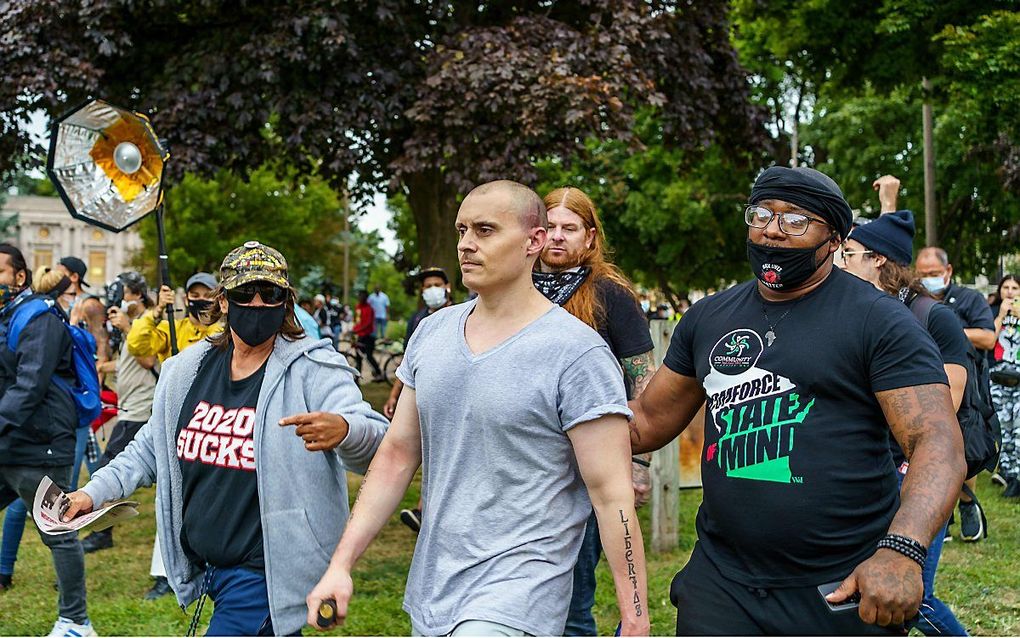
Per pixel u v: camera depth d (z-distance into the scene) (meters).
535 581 2.45
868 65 15.66
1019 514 7.64
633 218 27.02
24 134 11.39
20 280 5.02
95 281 86.44
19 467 4.84
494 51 9.84
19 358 4.79
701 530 2.66
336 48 9.70
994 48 13.21
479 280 2.57
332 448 2.96
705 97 12.21
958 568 5.93
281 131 10.73
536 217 2.61
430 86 9.85
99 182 5.60
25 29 9.75
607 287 3.70
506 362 2.53
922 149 24.77
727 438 2.51
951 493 2.21
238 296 3.07
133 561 6.40
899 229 3.99
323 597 2.56
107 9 9.89
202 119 10.20
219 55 10.23
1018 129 15.27
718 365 2.57
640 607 2.48
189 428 3.16
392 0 10.30
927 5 13.88
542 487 2.52
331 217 44.44
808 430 2.39
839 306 2.46
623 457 2.53
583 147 9.72
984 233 27.86
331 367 3.19
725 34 12.80
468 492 2.55
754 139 13.32
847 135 24.95
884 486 2.41
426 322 2.78
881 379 2.35
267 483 3.06
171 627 5.02
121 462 3.35
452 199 13.35
